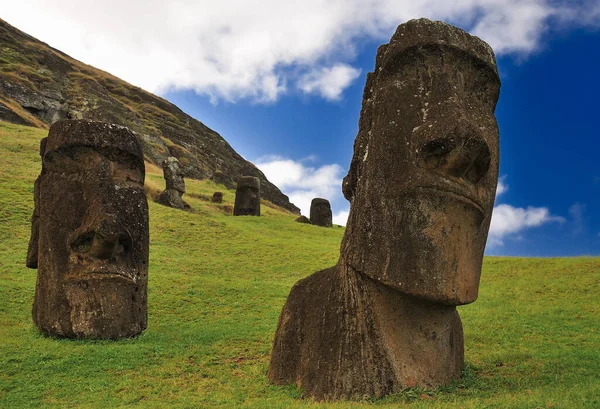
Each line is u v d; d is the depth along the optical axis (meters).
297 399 6.95
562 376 7.77
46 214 10.88
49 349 9.43
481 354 9.38
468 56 7.38
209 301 14.62
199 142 81.19
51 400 7.22
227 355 9.59
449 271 6.75
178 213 27.39
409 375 6.91
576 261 18.75
